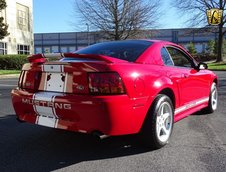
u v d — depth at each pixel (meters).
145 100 4.86
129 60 5.23
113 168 4.49
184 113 6.25
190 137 5.88
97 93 4.51
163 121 5.28
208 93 7.34
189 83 6.20
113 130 4.54
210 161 4.73
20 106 5.24
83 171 4.40
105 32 41.12
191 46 59.09
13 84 16.31
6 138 5.88
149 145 5.12
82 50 5.93
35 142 5.64
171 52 6.08
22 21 39.03
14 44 37.28
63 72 4.77
